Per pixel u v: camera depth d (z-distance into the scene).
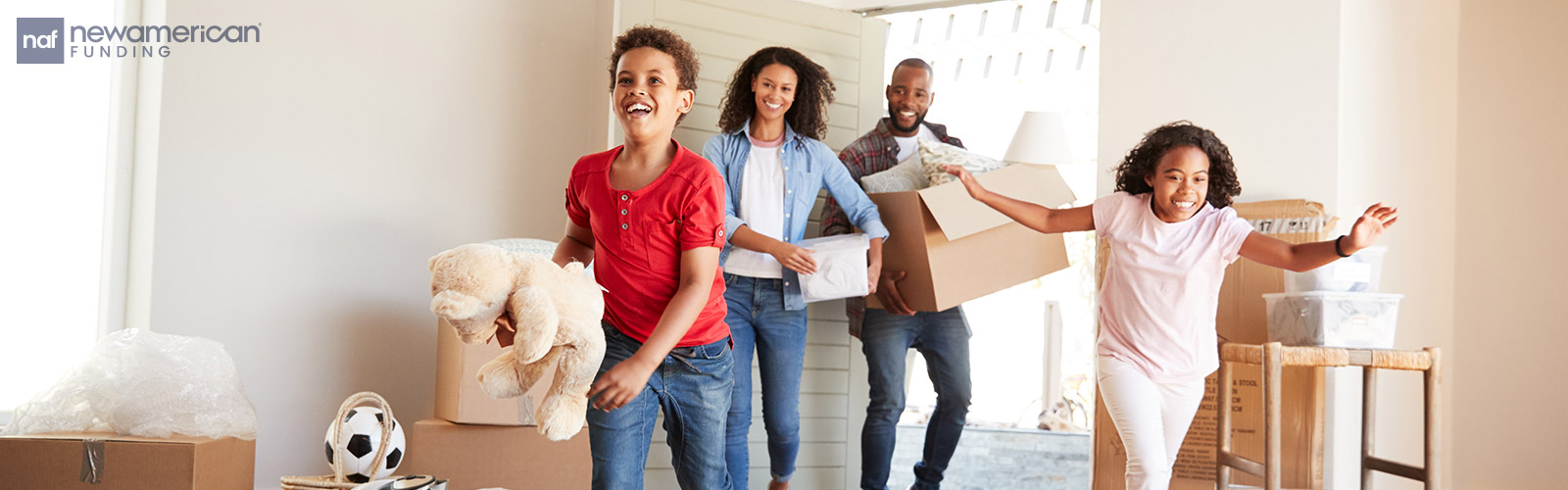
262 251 3.44
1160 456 2.79
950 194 3.45
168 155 3.31
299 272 3.49
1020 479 4.82
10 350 3.33
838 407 3.96
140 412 2.73
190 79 3.35
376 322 3.62
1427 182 3.61
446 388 3.26
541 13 3.96
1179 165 2.80
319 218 3.53
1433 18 3.65
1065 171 5.80
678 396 2.14
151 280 3.28
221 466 2.79
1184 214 2.86
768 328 3.26
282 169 3.47
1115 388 2.86
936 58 5.75
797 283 3.26
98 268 3.43
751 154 3.35
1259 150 3.56
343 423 3.00
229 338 3.38
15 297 3.34
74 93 3.42
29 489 2.62
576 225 2.26
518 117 3.90
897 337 3.67
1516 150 3.69
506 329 1.75
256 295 3.42
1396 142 3.56
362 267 3.60
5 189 3.33
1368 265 3.00
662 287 2.07
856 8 4.33
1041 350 5.73
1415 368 2.94
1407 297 3.57
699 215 2.01
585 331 1.70
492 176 3.84
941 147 3.64
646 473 3.66
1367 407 3.24
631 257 2.06
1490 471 3.62
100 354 2.80
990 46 5.59
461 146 3.79
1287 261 2.77
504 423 3.17
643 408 2.12
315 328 3.51
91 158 3.44
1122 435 2.85
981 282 3.54
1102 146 3.77
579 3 4.05
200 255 3.35
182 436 2.74
